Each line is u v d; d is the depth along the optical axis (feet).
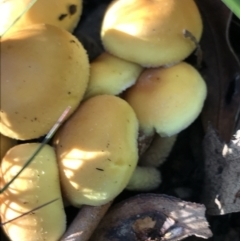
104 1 0.65
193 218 0.50
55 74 0.45
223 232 0.57
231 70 0.58
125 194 0.60
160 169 0.63
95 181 0.46
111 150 0.46
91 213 0.50
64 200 0.52
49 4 0.52
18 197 0.46
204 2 0.57
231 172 0.53
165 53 0.52
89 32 0.63
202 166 0.61
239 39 0.62
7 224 0.48
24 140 0.54
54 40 0.46
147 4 0.51
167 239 0.51
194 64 0.61
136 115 0.54
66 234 0.50
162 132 0.54
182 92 0.53
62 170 0.48
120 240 0.53
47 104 0.45
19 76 0.44
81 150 0.47
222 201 0.53
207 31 0.59
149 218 0.52
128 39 0.51
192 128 0.62
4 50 0.44
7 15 0.52
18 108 0.45
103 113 0.48
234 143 0.53
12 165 0.48
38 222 0.46
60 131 0.50
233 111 0.57
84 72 0.49
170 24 0.51
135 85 0.55
